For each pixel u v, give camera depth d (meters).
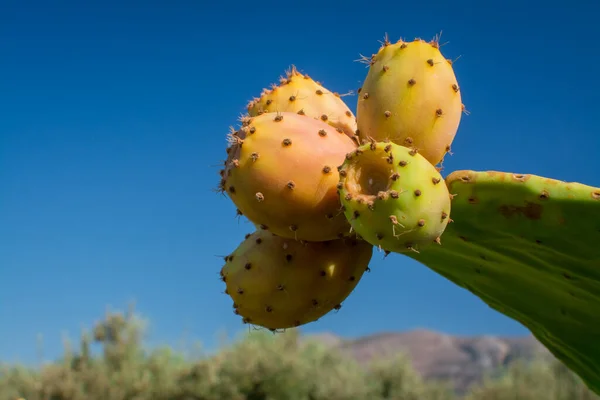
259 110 0.58
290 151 0.49
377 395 4.56
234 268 0.55
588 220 0.49
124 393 3.90
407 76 0.52
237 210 0.54
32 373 3.96
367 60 0.54
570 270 0.54
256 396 4.04
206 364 4.02
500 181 0.50
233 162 0.50
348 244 0.54
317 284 0.54
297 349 4.31
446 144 0.53
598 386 0.63
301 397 4.05
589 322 0.59
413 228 0.46
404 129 0.52
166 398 3.98
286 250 0.54
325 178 0.49
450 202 0.50
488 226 0.53
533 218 0.51
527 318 0.61
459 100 0.53
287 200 0.49
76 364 4.04
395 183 0.46
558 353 0.63
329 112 0.58
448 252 0.57
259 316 0.55
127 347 4.12
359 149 0.47
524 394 4.36
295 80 0.58
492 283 0.59
